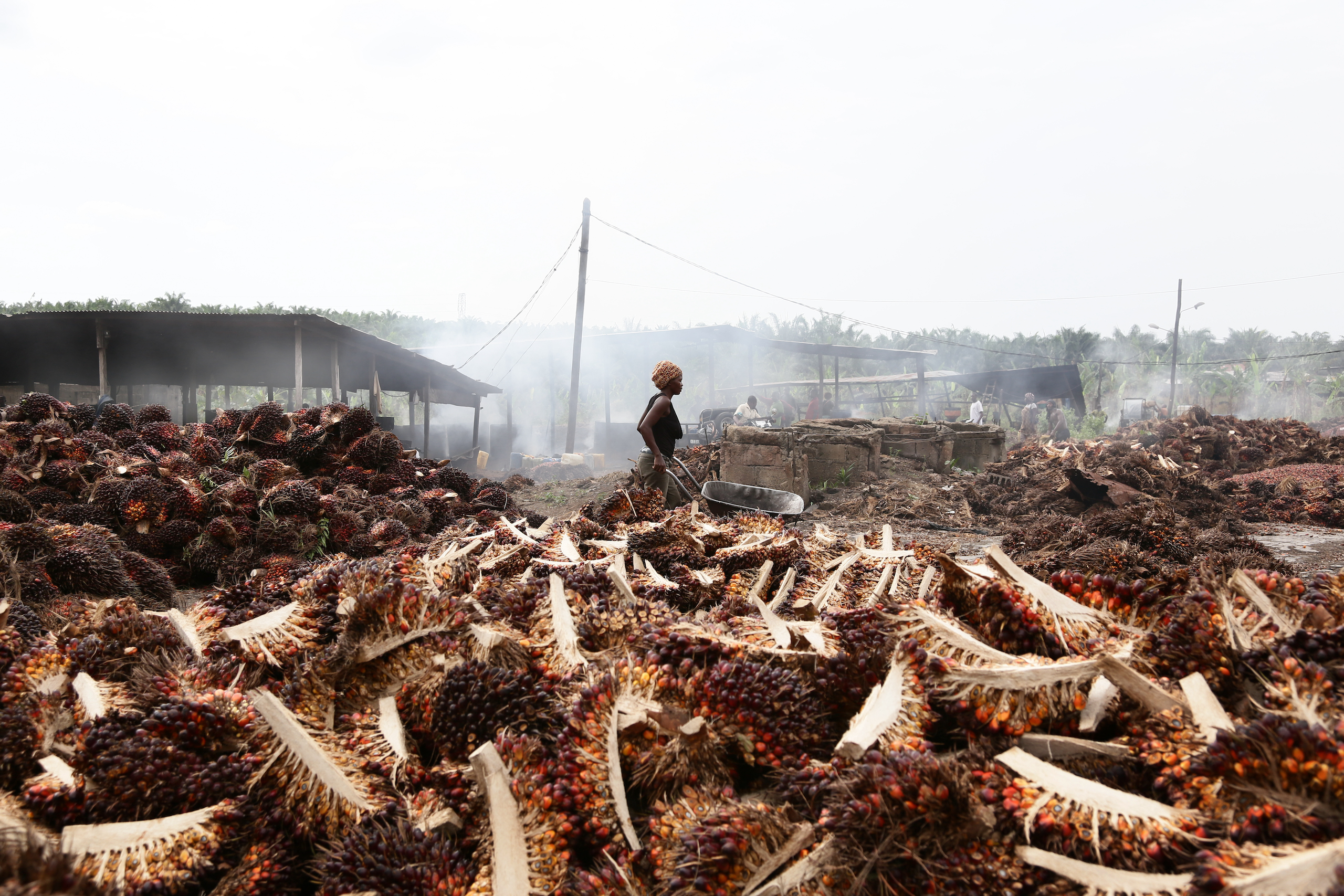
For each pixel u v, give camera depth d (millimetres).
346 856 1952
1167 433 19156
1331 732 1585
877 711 2014
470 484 10773
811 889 1694
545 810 1985
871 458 14586
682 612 3770
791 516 7539
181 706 2348
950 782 1685
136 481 7340
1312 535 10867
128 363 23797
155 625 3197
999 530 11391
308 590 3078
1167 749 1831
